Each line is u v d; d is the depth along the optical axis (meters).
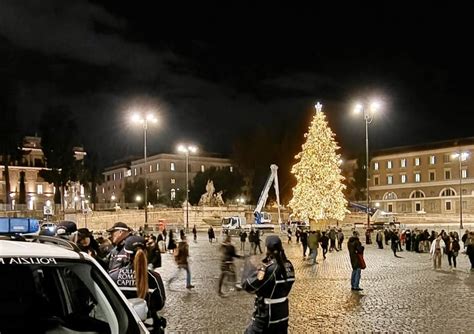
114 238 8.08
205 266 26.27
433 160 108.31
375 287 18.20
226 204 90.94
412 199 110.50
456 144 105.31
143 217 79.75
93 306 4.23
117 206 92.88
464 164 103.44
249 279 6.42
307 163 48.22
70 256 4.26
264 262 6.48
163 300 8.05
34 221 6.61
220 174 108.38
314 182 47.78
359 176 110.06
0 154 90.31
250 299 15.45
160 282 8.12
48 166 93.56
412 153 111.44
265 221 68.00
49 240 4.74
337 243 41.34
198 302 14.98
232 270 16.78
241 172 94.56
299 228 46.28
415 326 11.54
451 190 105.19
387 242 46.03
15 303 4.16
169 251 36.47
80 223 75.25
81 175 97.88
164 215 80.62
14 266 3.98
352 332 10.96
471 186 102.25
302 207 48.06
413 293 16.70
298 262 28.56
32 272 4.34
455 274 22.69
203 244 45.66
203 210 81.12
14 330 3.94
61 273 4.62
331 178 47.88
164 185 130.62
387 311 13.42
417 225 79.19
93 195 106.25
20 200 103.88
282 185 84.94
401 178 113.12
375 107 48.50
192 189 112.75
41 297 4.34
